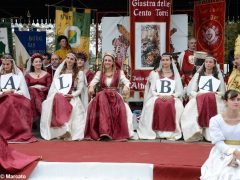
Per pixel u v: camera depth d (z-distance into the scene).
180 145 6.64
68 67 7.59
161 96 7.30
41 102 8.01
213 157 4.69
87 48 11.02
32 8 13.66
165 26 8.55
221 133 4.65
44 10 13.95
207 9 9.84
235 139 4.64
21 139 6.84
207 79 7.31
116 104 7.18
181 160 5.49
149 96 7.60
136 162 5.37
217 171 4.50
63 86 7.40
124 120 7.12
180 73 8.36
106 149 6.29
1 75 7.41
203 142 6.93
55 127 7.13
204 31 9.92
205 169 4.70
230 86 7.02
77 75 7.56
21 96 7.10
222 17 9.52
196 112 7.05
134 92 8.74
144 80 8.70
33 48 12.52
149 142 6.92
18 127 6.89
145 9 8.52
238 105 4.58
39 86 8.12
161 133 7.25
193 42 9.01
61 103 7.17
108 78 7.38
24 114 7.05
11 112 6.88
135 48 8.64
